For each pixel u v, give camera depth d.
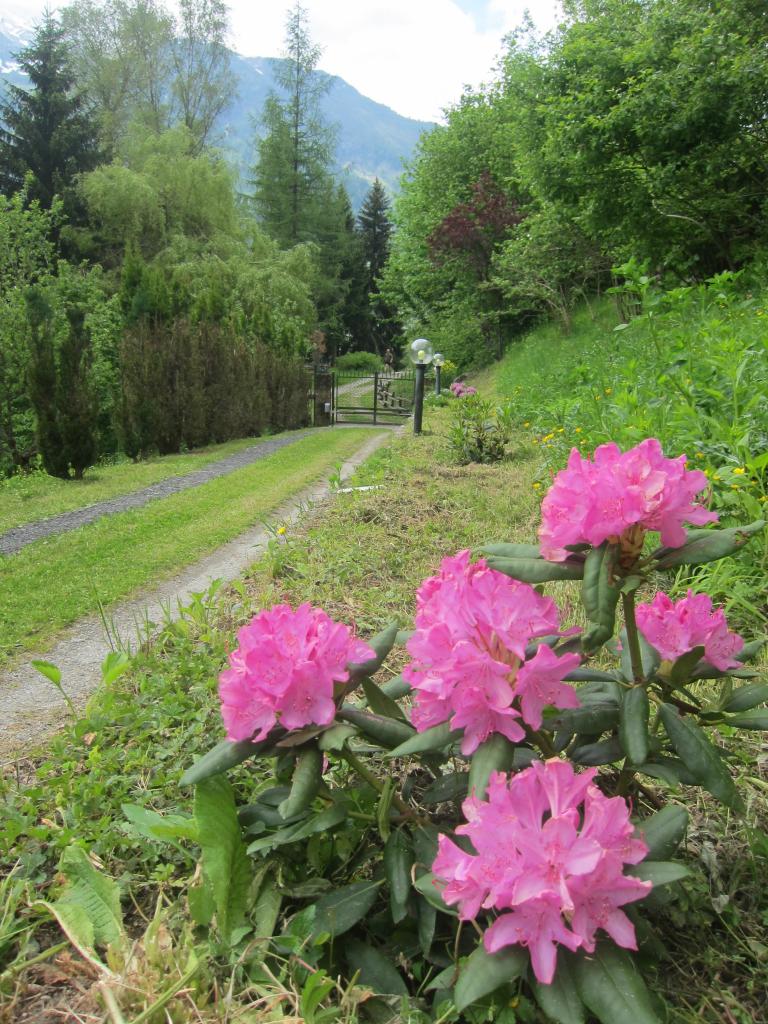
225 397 16.27
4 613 4.72
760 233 11.85
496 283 23.84
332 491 7.81
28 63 33.31
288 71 50.34
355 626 3.89
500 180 27.97
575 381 9.16
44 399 11.45
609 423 6.38
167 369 14.48
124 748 2.73
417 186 32.84
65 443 11.48
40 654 4.08
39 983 1.69
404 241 34.41
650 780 2.39
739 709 1.80
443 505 6.62
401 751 1.58
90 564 5.85
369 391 38.09
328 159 51.72
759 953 1.78
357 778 2.31
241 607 4.29
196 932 1.74
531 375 14.66
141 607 4.87
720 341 5.45
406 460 9.72
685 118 10.81
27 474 13.38
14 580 5.44
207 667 3.36
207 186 30.67
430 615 1.68
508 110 26.02
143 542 6.52
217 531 6.84
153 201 28.66
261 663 1.61
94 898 1.82
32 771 2.71
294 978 1.59
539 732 1.78
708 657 1.79
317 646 1.64
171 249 28.44
